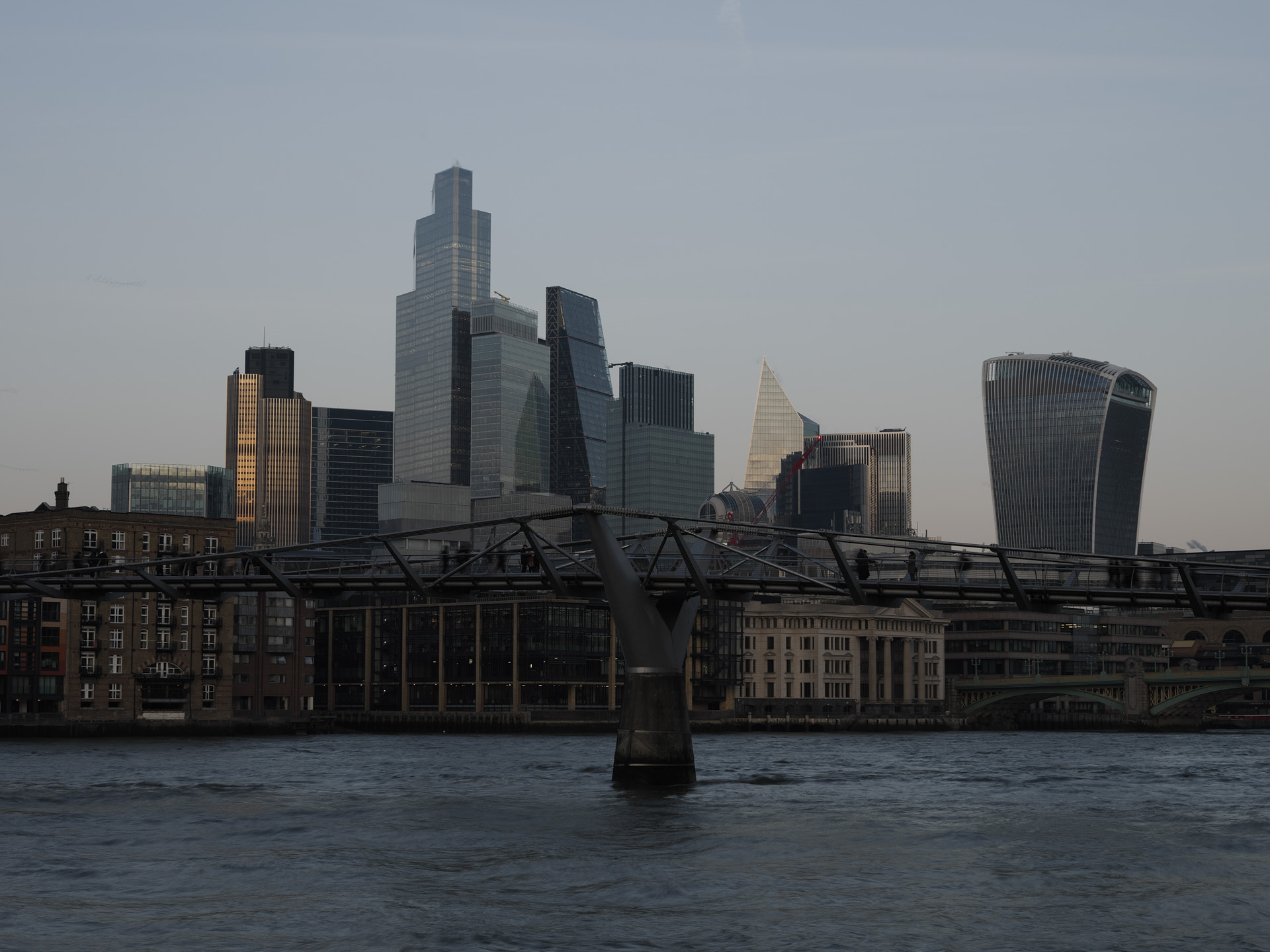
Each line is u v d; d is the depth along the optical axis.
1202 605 98.12
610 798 102.19
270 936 55.41
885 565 109.75
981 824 87.62
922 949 53.66
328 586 113.56
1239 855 75.06
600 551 100.94
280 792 109.31
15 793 108.12
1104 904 61.41
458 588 109.75
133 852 75.25
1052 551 98.19
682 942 54.56
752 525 102.19
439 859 72.75
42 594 121.88
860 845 77.81
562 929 56.59
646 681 105.44
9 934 55.72
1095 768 147.25
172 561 115.00
